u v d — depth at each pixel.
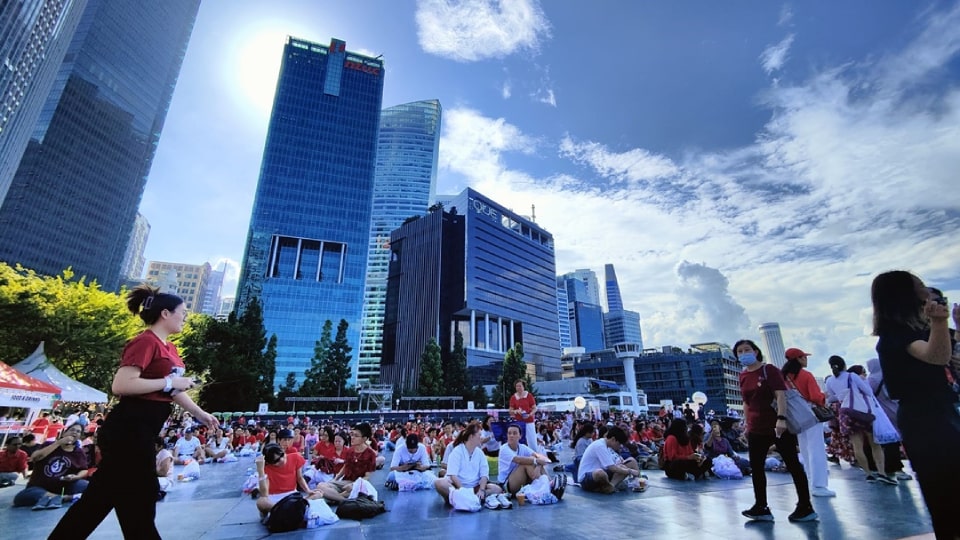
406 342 119.88
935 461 2.36
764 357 5.20
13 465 8.91
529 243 143.12
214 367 43.72
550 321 142.00
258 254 110.69
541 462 6.90
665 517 5.17
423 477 8.57
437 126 188.62
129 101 111.88
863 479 7.30
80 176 98.19
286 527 5.06
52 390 13.38
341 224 120.19
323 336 71.06
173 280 139.00
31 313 24.86
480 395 82.44
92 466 8.23
